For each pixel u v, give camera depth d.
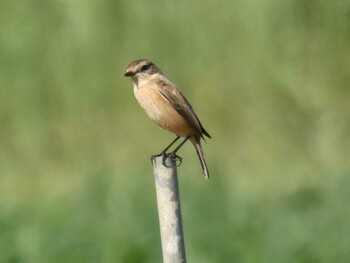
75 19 23.72
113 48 23.69
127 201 16.94
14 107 23.67
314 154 21.95
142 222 15.65
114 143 22.94
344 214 15.27
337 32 23.69
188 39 23.47
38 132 23.28
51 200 18.50
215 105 23.17
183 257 8.77
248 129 22.89
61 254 15.07
